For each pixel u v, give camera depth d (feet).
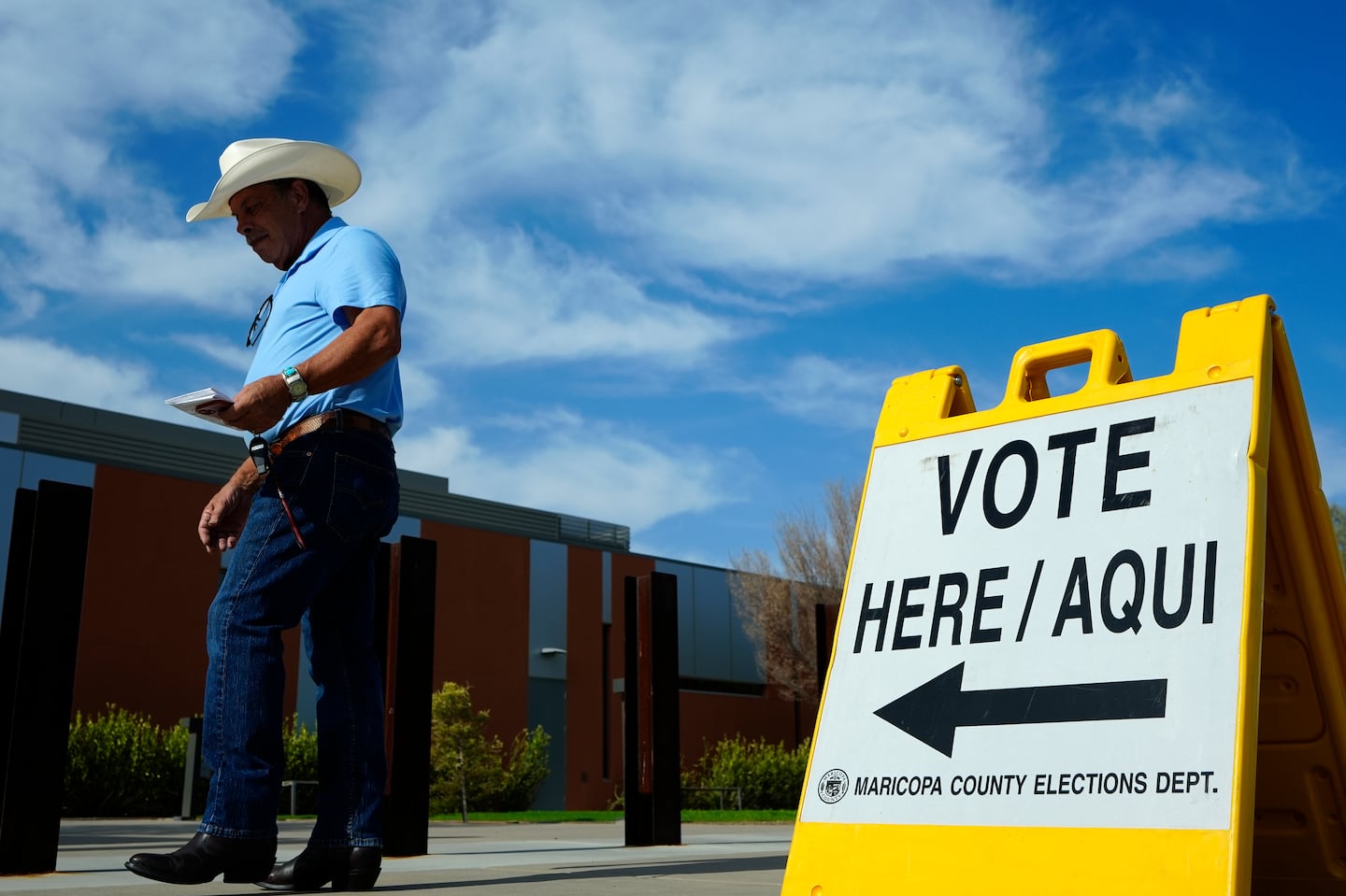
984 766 4.82
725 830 33.32
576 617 89.04
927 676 5.23
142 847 19.15
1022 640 5.00
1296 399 5.11
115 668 62.54
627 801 17.84
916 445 5.92
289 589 8.12
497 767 72.59
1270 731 5.49
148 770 54.29
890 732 5.21
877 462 6.06
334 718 8.74
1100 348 5.45
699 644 98.17
